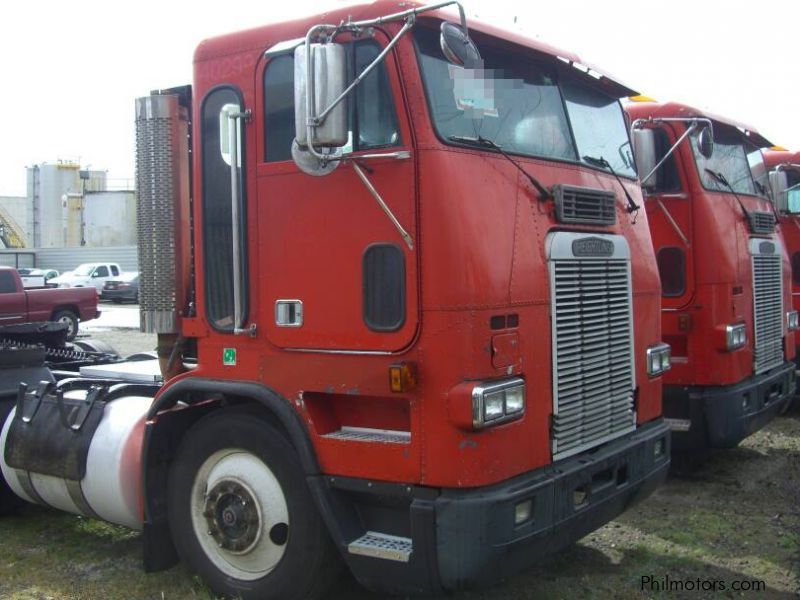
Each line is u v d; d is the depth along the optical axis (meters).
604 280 4.57
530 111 4.45
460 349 3.66
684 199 6.77
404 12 3.67
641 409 4.94
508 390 3.79
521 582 4.81
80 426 5.19
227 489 4.45
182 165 4.93
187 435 4.67
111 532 5.88
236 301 4.29
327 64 3.57
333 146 3.64
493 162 3.97
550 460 4.10
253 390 4.24
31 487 5.48
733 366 6.73
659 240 6.87
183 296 4.90
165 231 4.88
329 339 3.99
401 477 3.81
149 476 4.72
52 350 7.64
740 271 6.97
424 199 3.71
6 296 18.25
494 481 3.75
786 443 8.16
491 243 3.81
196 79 4.53
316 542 4.12
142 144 4.94
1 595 4.76
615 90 5.32
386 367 3.81
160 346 5.00
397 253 3.79
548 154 4.48
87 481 5.05
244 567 4.44
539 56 4.54
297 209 4.11
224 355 4.41
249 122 4.29
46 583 4.94
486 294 3.74
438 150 3.73
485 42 4.21
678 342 6.88
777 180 9.16
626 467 4.59
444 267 3.67
